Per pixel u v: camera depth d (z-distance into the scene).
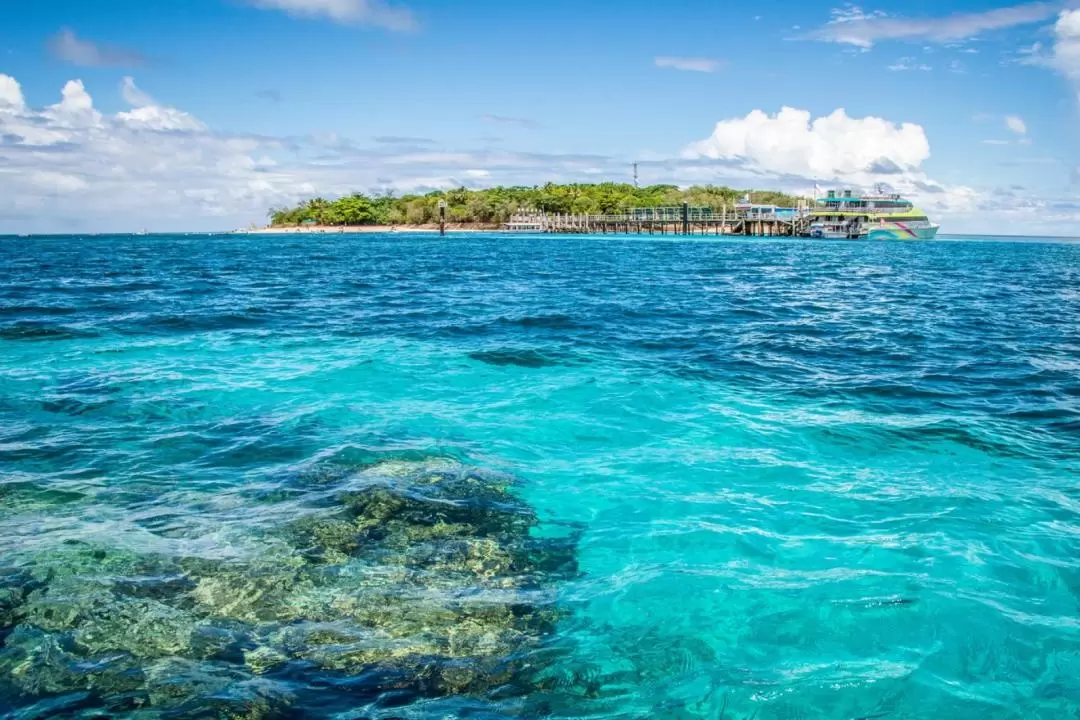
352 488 7.28
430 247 88.56
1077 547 6.33
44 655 4.48
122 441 8.70
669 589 5.63
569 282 34.53
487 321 19.42
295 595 5.30
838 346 16.33
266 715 4.04
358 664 4.55
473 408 10.52
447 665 4.59
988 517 6.93
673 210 146.88
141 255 63.94
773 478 7.96
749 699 4.42
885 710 4.34
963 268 52.59
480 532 6.49
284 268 44.88
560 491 7.52
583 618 5.21
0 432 8.95
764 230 129.50
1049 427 9.89
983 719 4.27
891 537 6.53
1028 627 5.15
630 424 9.89
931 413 10.55
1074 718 4.28
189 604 5.10
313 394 11.12
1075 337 18.20
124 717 3.98
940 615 5.29
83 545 5.89
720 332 18.17
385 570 5.73
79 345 14.84
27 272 37.66
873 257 67.19
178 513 6.60
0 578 5.32
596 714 4.24
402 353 14.47
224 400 10.66
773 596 5.54
